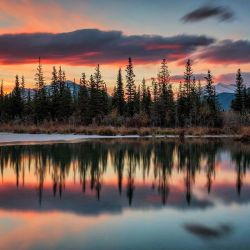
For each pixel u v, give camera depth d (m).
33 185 14.02
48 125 60.59
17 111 82.81
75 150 27.94
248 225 8.78
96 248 7.18
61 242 7.50
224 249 7.20
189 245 7.39
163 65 82.44
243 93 87.06
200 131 56.84
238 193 12.77
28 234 7.99
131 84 84.12
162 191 13.05
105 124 67.56
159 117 76.62
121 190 13.20
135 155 25.22
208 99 81.94
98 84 80.19
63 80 83.06
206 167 19.73
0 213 9.73
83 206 10.59
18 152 26.03
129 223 8.87
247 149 30.38
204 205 10.87
